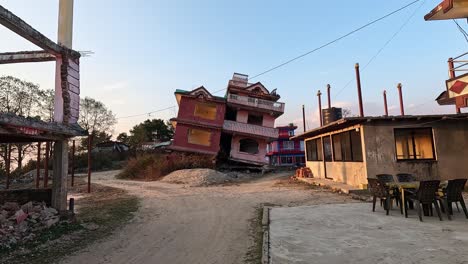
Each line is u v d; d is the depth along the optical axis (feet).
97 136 164.66
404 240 19.25
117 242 22.48
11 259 18.81
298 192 46.73
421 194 24.82
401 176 34.78
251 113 112.98
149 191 55.36
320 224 24.53
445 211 26.18
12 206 27.48
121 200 44.29
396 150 44.19
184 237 23.34
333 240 19.89
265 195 45.09
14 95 102.63
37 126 23.02
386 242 18.98
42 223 25.23
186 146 104.06
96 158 136.77
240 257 18.13
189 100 107.24
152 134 200.75
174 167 89.56
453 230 21.24
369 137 44.14
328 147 60.54
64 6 29.68
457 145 43.91
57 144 28.81
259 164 109.09
